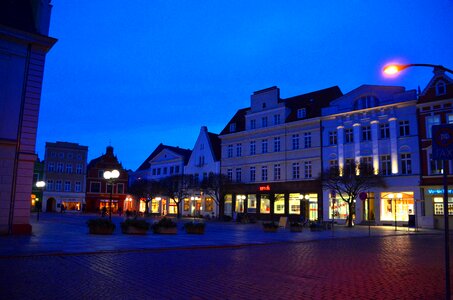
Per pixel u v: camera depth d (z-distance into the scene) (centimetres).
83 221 3959
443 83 4000
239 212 5534
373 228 3706
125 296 791
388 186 4219
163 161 7162
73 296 779
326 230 3341
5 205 2091
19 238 1900
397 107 4262
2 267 1092
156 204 7269
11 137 2125
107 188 8362
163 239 2061
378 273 1123
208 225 4016
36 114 2212
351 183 3888
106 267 1134
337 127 4694
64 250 1452
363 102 4528
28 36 2195
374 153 4359
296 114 5166
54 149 7981
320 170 4750
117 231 2533
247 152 5591
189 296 806
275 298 803
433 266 1270
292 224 3086
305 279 1012
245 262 1315
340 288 909
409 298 822
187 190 5847
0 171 2089
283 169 5134
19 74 2183
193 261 1313
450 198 3838
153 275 1029
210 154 6162
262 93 5556
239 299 789
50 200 7919
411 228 3809
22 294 783
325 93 5203
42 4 2284
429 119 4050
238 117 6044
